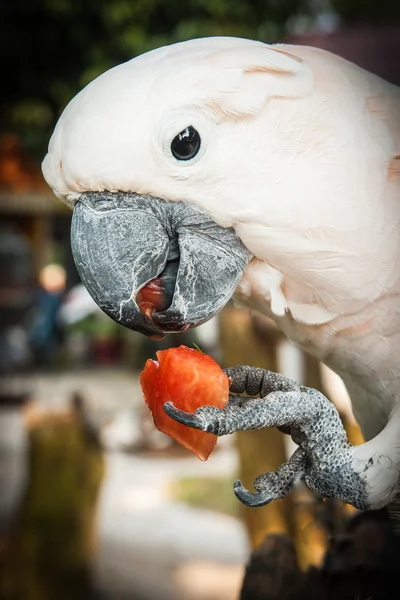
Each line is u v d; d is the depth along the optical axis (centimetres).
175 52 29
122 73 28
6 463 135
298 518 56
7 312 274
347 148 29
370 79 30
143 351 245
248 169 28
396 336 30
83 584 74
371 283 29
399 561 35
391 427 29
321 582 37
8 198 215
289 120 28
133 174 28
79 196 30
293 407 28
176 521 113
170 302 30
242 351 65
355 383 34
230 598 85
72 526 74
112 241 29
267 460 65
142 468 143
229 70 28
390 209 29
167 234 29
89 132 28
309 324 31
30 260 285
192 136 28
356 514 37
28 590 72
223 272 29
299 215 29
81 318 255
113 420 164
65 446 75
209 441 28
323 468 28
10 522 84
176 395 28
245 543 103
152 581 90
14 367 241
